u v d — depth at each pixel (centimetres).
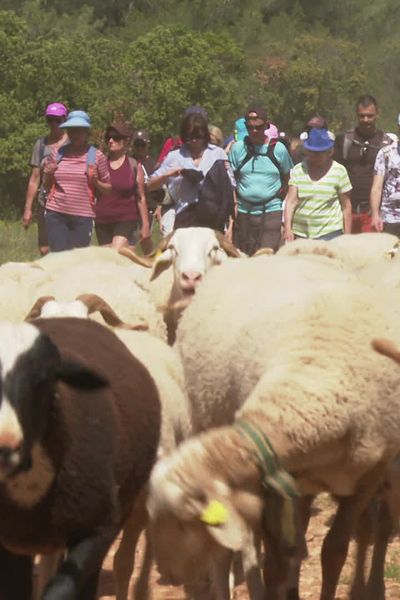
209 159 1777
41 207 2125
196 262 1392
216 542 798
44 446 795
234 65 7619
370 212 1989
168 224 1823
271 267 1137
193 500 781
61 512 813
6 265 1412
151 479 793
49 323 938
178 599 1062
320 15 10562
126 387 892
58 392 804
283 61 7950
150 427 914
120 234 2073
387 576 1109
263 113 1955
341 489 931
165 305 1397
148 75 5428
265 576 844
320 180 1862
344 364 907
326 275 1137
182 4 9775
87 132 2009
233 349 1018
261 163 1964
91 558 824
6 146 4534
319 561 1150
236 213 1989
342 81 8044
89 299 1114
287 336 950
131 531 997
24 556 859
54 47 4906
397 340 946
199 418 1076
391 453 943
